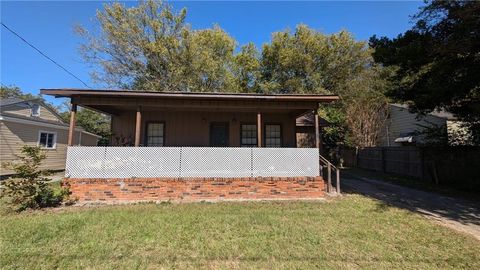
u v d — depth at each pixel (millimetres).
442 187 11406
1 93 41125
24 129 16031
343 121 21578
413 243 4961
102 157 8477
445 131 13164
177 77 22438
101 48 21234
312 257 4312
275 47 28234
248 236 5207
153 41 22188
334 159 21906
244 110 11711
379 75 22391
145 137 12328
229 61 27969
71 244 4754
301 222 6102
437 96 10625
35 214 6672
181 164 8672
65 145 19984
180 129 12453
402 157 15281
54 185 10727
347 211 7125
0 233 5230
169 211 6906
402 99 12000
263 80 29062
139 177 8484
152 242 4859
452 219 6652
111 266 3961
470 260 4266
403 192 10211
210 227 5684
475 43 9008
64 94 8852
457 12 8797
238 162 8828
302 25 27969
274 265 4047
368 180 13469
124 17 21328
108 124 30984
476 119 11109
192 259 4219
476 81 9797
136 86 23094
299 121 16188
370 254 4449
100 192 8203
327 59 27234
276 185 8688
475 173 10969
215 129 12586
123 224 5801
